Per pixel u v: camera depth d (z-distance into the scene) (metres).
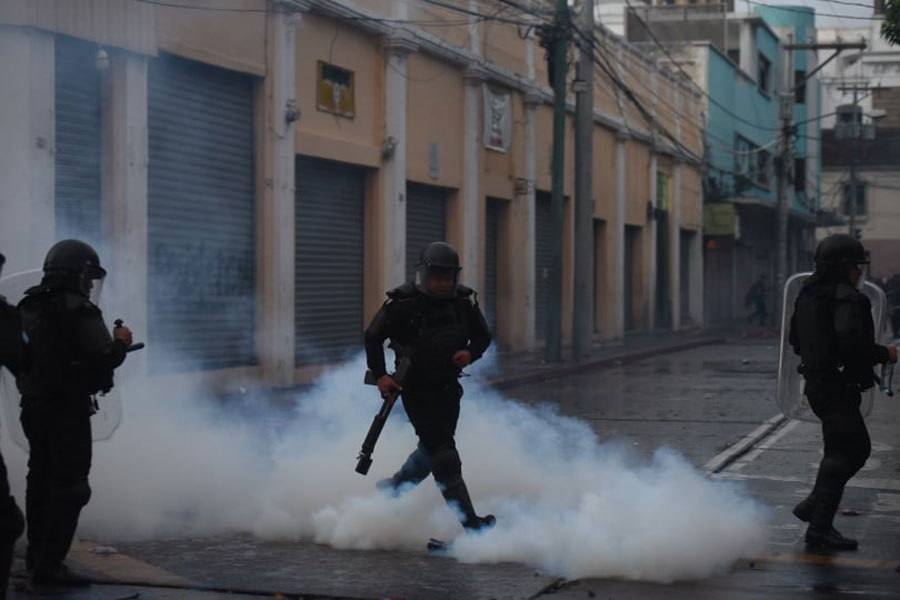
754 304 51.44
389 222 20.02
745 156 49.03
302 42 17.47
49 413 5.75
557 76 22.48
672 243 38.88
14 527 5.00
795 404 7.52
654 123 34.22
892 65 74.44
